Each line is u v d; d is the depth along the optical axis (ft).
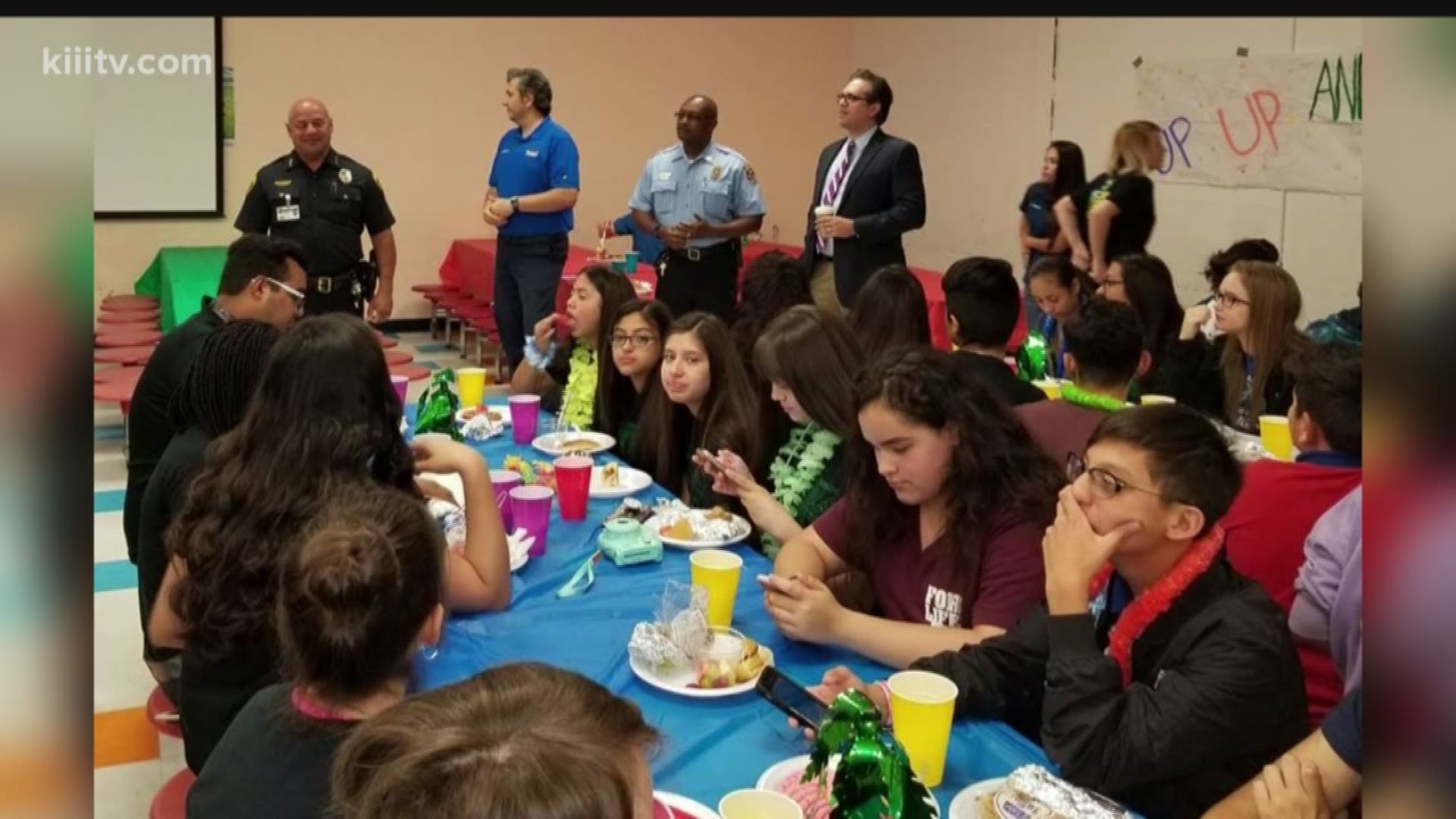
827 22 30.48
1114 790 4.46
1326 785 4.26
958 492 5.90
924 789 3.83
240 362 6.54
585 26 28.02
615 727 2.67
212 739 5.42
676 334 8.85
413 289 26.53
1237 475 4.74
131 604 11.48
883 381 5.85
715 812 4.26
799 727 4.91
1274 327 11.07
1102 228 18.53
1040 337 11.67
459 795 2.30
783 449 8.12
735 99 29.91
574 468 7.89
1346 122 17.95
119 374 16.96
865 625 5.74
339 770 2.65
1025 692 5.23
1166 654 4.66
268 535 5.25
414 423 10.64
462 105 27.20
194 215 25.08
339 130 26.21
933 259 28.35
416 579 4.06
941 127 27.63
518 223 17.66
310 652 3.89
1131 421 4.74
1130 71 22.02
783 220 31.01
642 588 6.68
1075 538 4.74
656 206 17.63
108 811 8.07
